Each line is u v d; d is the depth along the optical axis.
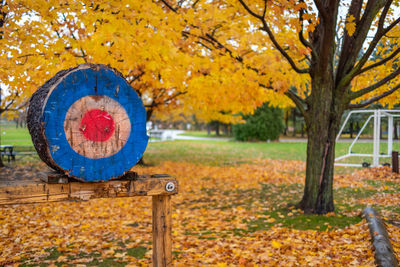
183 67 5.12
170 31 4.38
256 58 5.24
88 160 1.98
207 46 5.95
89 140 1.98
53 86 1.86
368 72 6.39
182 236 4.68
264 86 5.89
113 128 2.05
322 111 5.54
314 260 3.49
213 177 10.20
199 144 26.44
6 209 6.13
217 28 5.72
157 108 11.15
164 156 16.67
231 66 5.55
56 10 3.84
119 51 4.07
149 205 6.81
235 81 5.62
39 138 1.93
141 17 3.97
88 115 1.97
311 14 4.12
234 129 31.06
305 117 5.80
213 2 5.46
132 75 7.43
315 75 5.53
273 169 11.59
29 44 3.93
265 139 30.08
